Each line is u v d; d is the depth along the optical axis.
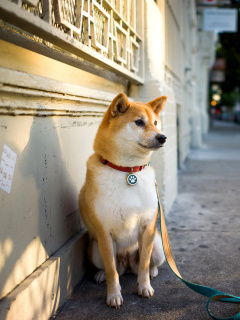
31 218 2.11
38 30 1.84
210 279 2.80
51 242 2.41
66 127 2.71
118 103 2.42
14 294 1.82
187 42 10.92
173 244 3.61
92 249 2.76
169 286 2.70
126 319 2.23
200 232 3.98
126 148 2.36
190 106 13.45
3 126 1.80
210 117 32.62
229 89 32.88
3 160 1.80
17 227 1.94
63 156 2.65
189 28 12.05
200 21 15.95
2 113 1.77
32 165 2.13
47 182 2.35
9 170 1.86
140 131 2.36
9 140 1.86
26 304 1.90
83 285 2.76
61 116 2.60
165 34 5.74
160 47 4.96
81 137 3.05
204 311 2.32
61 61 2.61
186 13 10.39
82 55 2.53
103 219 2.40
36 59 2.20
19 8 1.61
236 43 24.31
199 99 19.53
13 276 1.89
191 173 8.16
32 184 2.13
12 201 1.89
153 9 4.51
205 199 5.62
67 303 2.47
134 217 2.45
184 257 3.26
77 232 2.97
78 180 3.00
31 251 2.10
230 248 3.46
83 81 3.04
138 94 4.39
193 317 2.24
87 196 2.47
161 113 4.22
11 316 1.74
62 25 2.11
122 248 2.69
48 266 2.21
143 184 2.45
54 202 2.47
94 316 2.28
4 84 1.72
